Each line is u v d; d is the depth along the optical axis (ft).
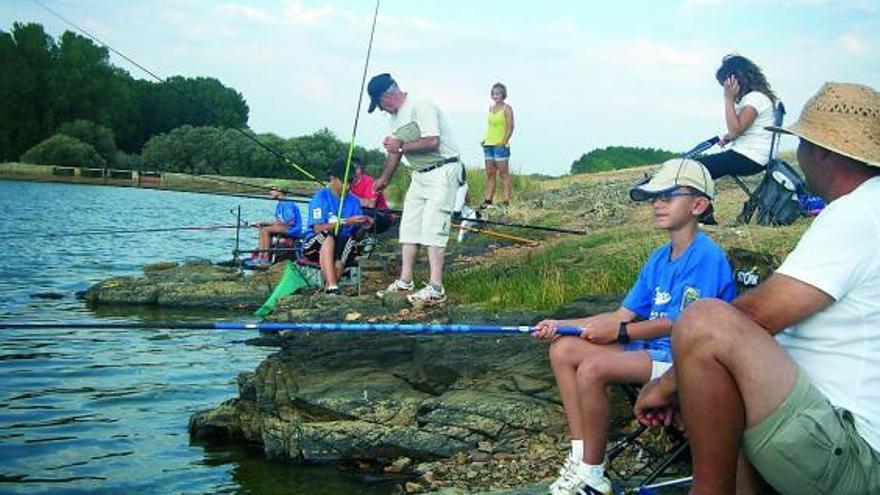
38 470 22.53
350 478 22.09
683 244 17.74
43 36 197.57
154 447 24.36
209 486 21.63
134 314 43.14
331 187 42.09
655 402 14.49
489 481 20.79
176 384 30.25
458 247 50.78
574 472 16.94
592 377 16.69
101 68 199.11
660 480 18.85
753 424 12.41
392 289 36.37
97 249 71.05
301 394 24.58
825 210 12.94
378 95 34.45
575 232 45.52
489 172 61.36
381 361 26.73
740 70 35.12
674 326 12.76
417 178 34.63
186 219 103.09
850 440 12.31
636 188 17.98
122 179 164.66
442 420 23.00
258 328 20.21
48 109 195.21
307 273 42.45
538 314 28.35
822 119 13.33
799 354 13.05
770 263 23.35
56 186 150.71
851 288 12.60
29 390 29.27
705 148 35.40
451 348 26.05
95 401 28.25
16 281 53.11
